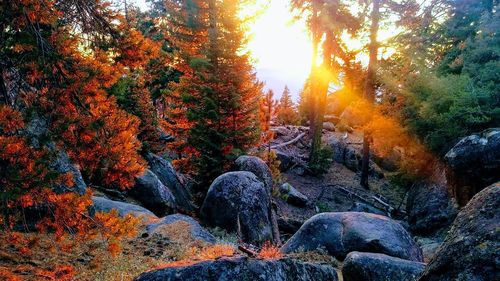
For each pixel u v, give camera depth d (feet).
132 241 31.27
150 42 20.18
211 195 50.26
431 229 64.34
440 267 12.97
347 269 29.25
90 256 25.35
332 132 125.90
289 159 98.89
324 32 92.53
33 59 15.98
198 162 63.87
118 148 17.69
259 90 66.95
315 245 37.96
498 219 12.50
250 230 47.03
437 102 67.72
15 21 15.51
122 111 19.24
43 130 16.65
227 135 62.28
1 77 16.47
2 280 18.13
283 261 18.12
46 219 16.98
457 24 81.76
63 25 18.85
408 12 85.05
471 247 12.37
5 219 15.35
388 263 28.27
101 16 19.70
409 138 77.87
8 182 14.10
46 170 14.99
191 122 65.57
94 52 18.66
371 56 90.17
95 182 45.55
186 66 74.43
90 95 17.16
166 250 29.81
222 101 63.52
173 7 74.64
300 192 87.71
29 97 16.76
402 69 82.33
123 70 19.38
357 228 37.24
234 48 66.85
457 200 61.41
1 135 15.28
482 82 66.03
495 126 62.39
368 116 92.68
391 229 37.63
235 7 67.82
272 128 117.80
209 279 15.06
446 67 79.25
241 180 51.01
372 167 107.24
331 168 103.65
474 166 55.36
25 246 21.08
